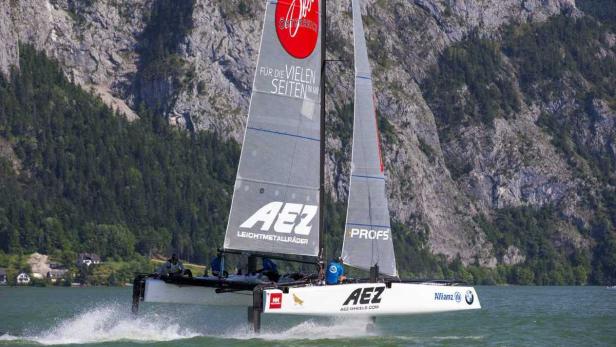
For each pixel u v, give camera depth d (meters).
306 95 93.81
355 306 91.19
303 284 90.25
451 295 96.00
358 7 100.25
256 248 92.00
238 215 91.44
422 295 94.44
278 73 92.62
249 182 91.75
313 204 93.94
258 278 92.94
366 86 99.38
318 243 94.06
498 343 107.62
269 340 95.31
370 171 98.12
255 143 91.88
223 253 91.88
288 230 92.94
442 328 126.31
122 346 92.62
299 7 93.50
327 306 89.94
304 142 93.56
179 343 93.50
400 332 117.44
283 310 88.19
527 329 131.00
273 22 92.44
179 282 91.44
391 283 93.19
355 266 96.94
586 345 109.19
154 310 113.62
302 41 93.56
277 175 92.56
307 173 93.75
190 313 107.62
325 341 96.56
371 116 98.88
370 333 104.62
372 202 97.94
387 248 98.12
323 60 94.75
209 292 92.69
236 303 93.88
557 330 130.62
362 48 99.44
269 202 92.25
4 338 100.50
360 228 97.38
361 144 98.12
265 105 92.19
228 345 92.00
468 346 102.44
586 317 169.25
